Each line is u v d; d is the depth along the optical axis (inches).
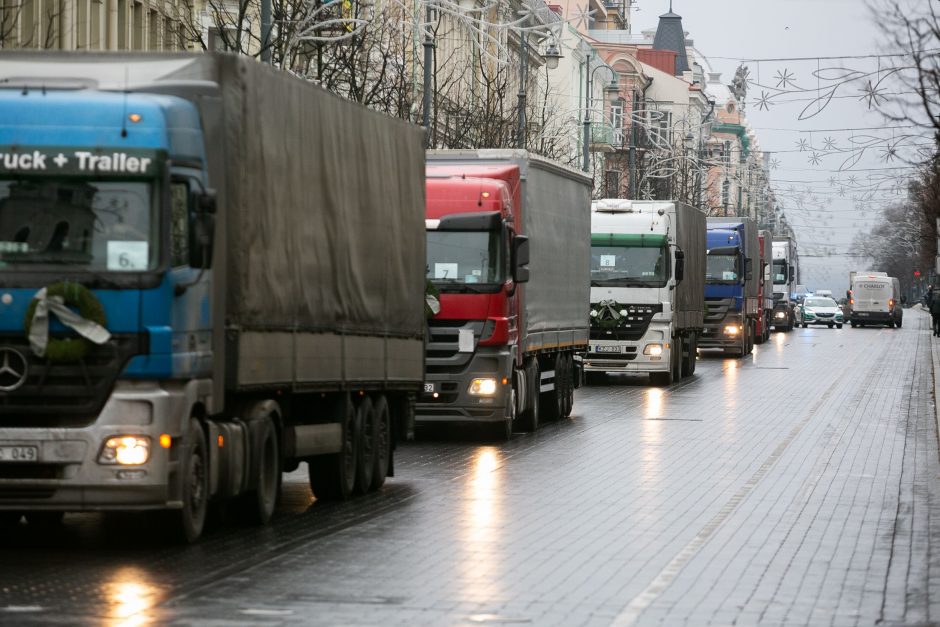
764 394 3152.1
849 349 5378.9
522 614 935.0
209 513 1357.0
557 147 5349.4
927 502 1514.5
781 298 7386.8
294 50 2381.9
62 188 1153.4
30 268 1143.6
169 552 1171.9
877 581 1066.1
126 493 1143.6
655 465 1850.4
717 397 3070.9
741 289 4675.2
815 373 3917.3
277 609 941.8
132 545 1208.2
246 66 1269.7
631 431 2329.0
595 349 3378.4
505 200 2181.3
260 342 1306.6
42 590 1002.1
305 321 1409.9
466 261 2137.1
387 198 1649.9
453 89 4692.4
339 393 1521.9
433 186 2146.9
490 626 898.7
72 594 987.9
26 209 1152.2
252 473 1310.3
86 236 1149.7
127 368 1143.0
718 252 4665.4
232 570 1088.8
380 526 1328.7
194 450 1205.1
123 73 1251.2
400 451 2031.3
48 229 1150.3
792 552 1194.0
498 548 1203.9
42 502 1146.0
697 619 924.0
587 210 2768.2
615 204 3390.7
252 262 1279.5
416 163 1760.6
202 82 1242.6
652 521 1366.9
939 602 987.9
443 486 1644.9
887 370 4050.2
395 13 3400.6
